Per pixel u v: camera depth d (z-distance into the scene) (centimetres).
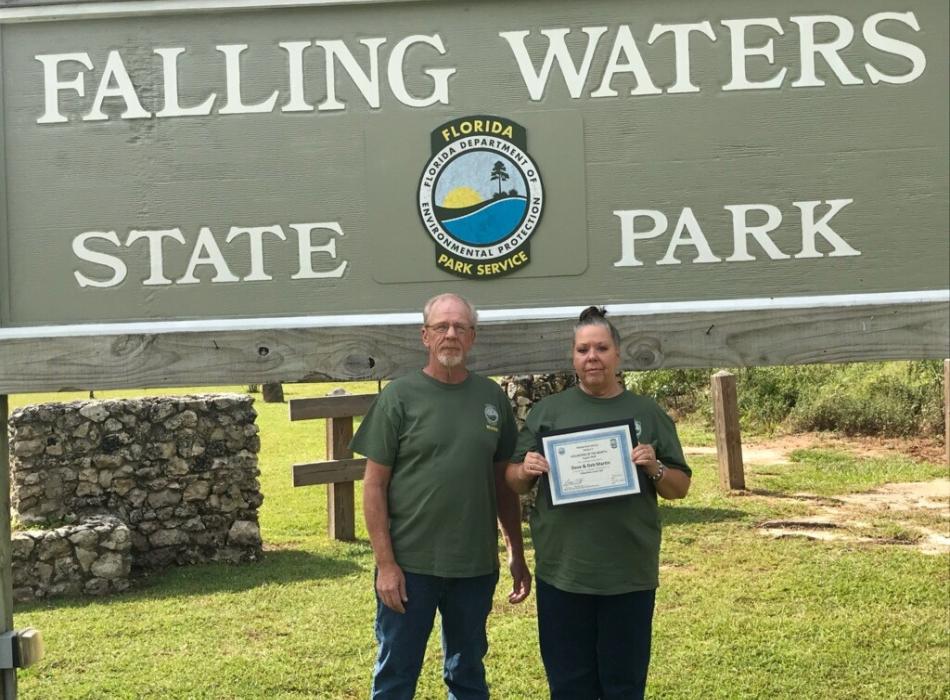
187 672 597
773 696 559
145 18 429
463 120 425
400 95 427
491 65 426
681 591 759
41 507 846
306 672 598
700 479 1260
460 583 402
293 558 899
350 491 986
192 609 730
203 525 875
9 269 427
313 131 427
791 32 423
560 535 394
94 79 429
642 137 425
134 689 571
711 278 424
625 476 387
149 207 429
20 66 429
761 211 423
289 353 422
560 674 402
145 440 868
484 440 398
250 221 428
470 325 393
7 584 421
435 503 393
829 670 596
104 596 773
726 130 424
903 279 421
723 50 425
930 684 570
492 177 426
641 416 399
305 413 957
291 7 427
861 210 421
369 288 427
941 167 420
